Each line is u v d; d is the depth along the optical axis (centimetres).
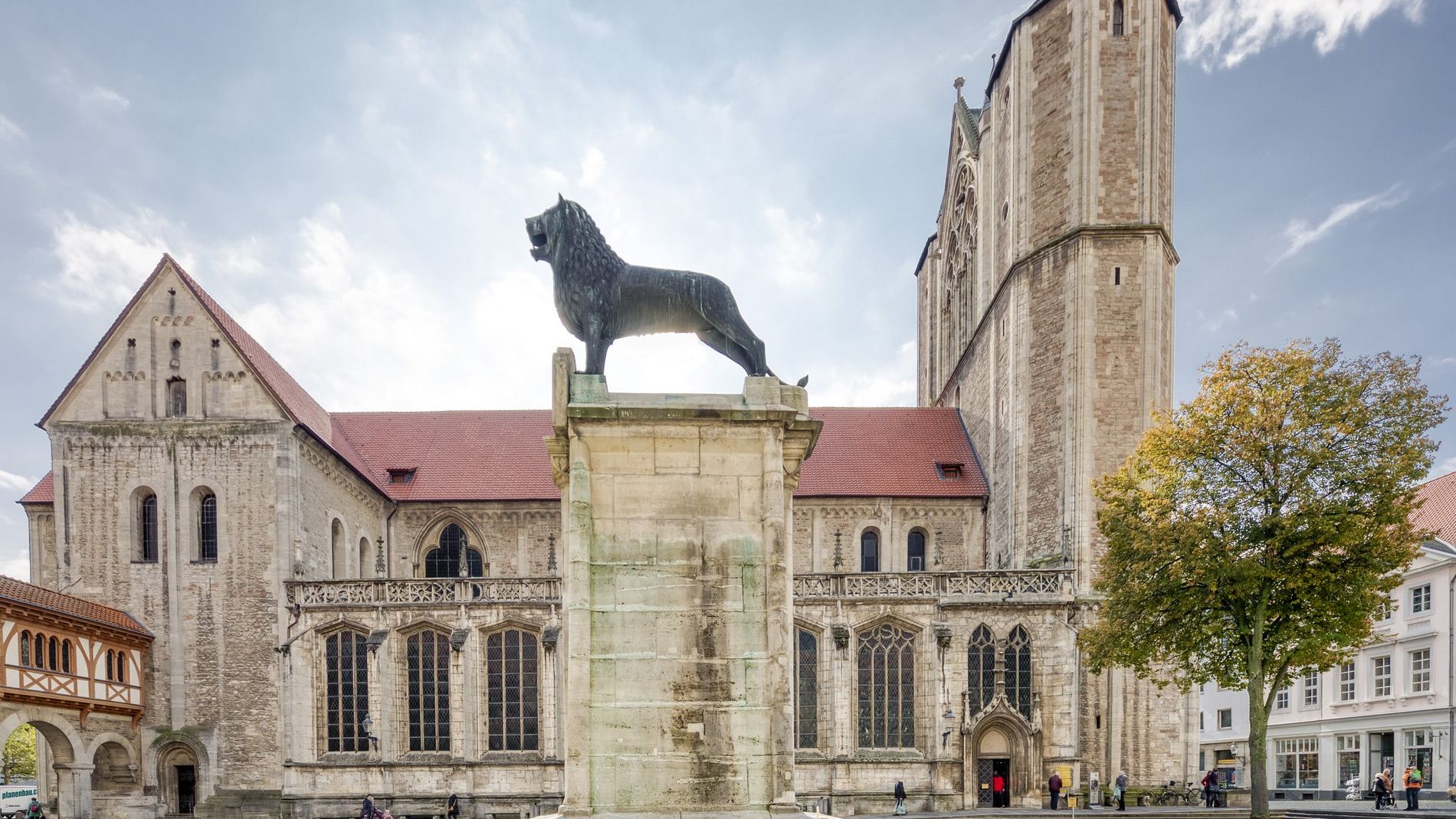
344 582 3931
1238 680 3055
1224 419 2914
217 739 3819
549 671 3847
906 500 4722
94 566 3931
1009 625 3944
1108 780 3884
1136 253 4238
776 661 1065
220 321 4038
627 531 1094
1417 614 4494
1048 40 4522
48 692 3269
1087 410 4153
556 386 1111
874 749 3912
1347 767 4928
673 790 1040
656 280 1180
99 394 4028
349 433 5019
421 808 3753
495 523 4691
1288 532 2742
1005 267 4816
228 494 3947
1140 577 3059
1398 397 2762
